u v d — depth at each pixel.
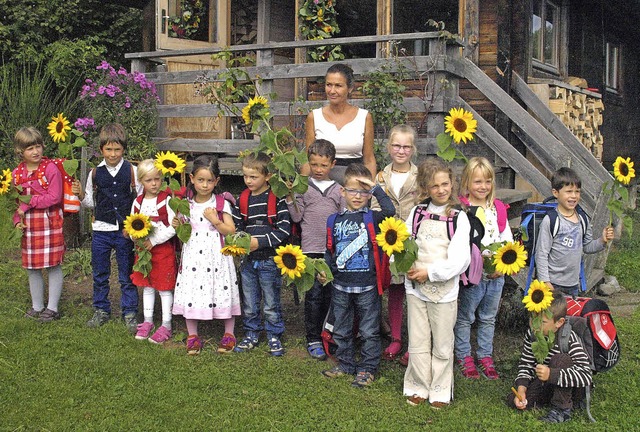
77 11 11.34
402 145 4.78
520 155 6.62
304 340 5.19
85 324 5.39
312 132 5.38
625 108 14.01
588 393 3.95
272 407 4.05
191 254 4.88
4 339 4.98
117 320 5.45
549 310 3.90
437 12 8.49
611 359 4.09
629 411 4.04
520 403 4.04
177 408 4.02
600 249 4.75
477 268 4.21
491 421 3.92
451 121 4.11
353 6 9.05
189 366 4.62
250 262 4.89
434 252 4.11
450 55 6.61
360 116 5.29
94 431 3.74
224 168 7.93
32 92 10.26
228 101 6.89
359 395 4.25
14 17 10.98
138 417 3.90
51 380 4.33
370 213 4.48
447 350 4.15
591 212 6.33
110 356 4.73
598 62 12.12
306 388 4.32
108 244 5.38
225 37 9.62
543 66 9.64
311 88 9.16
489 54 8.23
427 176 4.17
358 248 4.42
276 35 10.16
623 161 4.43
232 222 4.89
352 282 4.43
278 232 4.77
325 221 4.86
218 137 9.45
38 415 3.88
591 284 5.96
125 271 5.37
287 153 4.31
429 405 4.13
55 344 4.91
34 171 5.46
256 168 4.77
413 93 8.00
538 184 6.57
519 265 4.04
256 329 5.01
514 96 8.17
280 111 7.20
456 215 4.14
